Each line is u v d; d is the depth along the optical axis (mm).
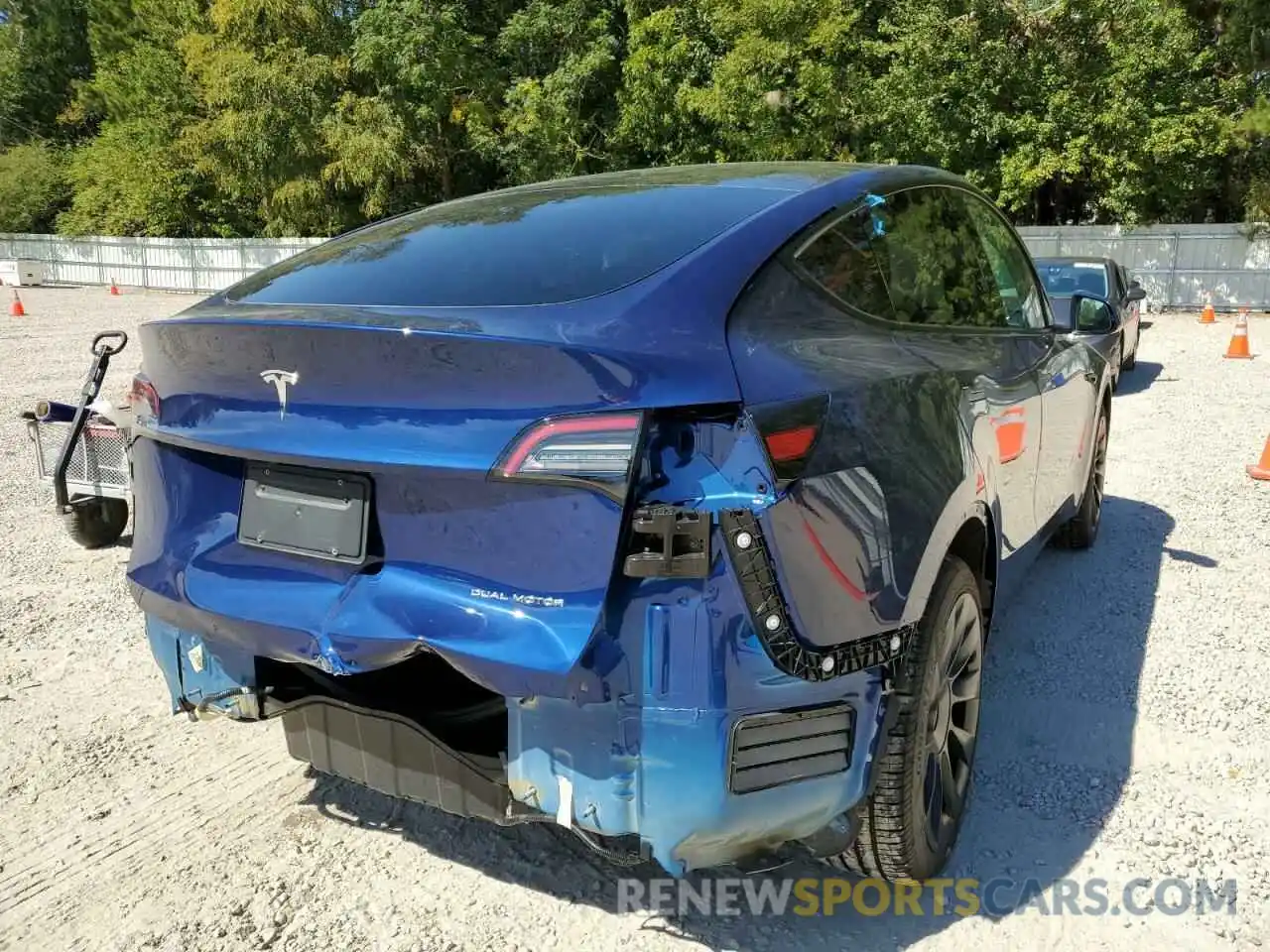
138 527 2609
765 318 2199
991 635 4176
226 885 2650
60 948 2426
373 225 3227
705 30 25234
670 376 1910
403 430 2002
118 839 2859
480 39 27562
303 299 2471
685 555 1857
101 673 3969
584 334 1969
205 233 38062
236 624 2219
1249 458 7398
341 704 2322
